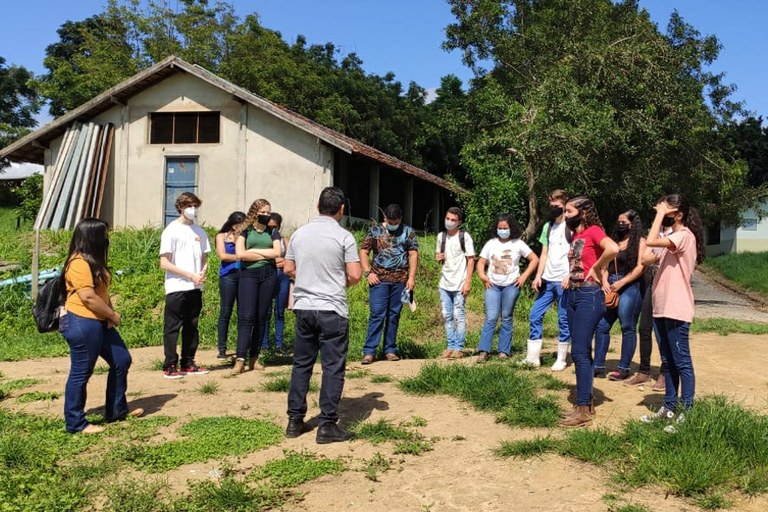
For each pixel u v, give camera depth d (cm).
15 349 970
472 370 665
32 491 413
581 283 535
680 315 511
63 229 1762
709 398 591
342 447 491
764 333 1169
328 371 504
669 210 526
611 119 1602
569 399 612
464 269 843
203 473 447
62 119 1866
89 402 627
